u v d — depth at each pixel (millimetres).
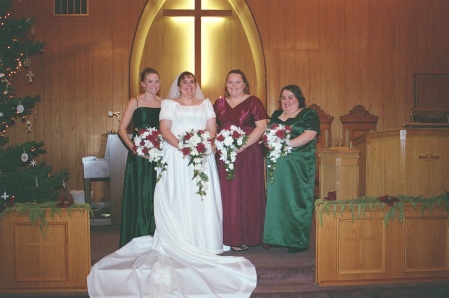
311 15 8375
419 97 8492
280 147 4406
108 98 8031
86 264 4168
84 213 4168
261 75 8531
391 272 4324
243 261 4203
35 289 4156
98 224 6074
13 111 5559
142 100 4691
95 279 4059
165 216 4348
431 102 8523
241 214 4680
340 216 4246
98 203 7594
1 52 5598
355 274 4273
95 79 8023
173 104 4418
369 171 5566
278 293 4055
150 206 4590
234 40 8750
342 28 8414
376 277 4305
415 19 8508
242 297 3936
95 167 6098
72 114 7988
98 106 8031
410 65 8500
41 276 4164
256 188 4711
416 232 4355
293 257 4551
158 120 4652
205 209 4359
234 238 4621
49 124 7953
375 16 8453
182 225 4348
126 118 4633
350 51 8422
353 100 8422
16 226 4145
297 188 4637
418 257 4359
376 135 5496
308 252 4750
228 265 4133
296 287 4172
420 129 5094
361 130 8336
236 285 4031
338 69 8398
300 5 8359
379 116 8453
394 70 8484
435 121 6082
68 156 7977
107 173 6117
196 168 4211
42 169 5629
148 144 4312
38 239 4156
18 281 4156
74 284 4168
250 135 4594
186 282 3963
